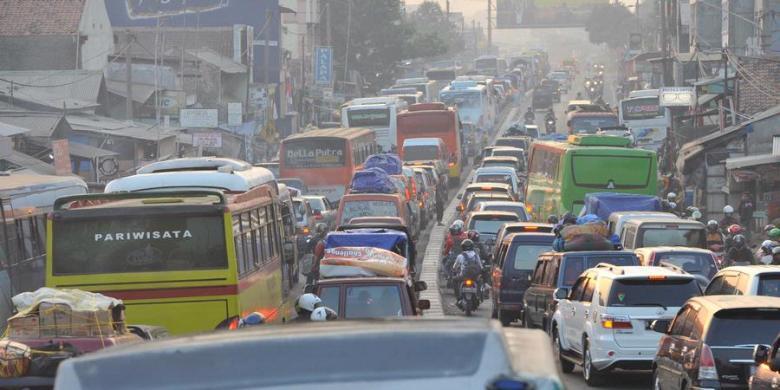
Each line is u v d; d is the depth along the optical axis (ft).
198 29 544.21
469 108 561.43
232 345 24.38
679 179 344.08
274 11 558.97
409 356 23.63
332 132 356.18
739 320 88.02
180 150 347.56
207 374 23.35
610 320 109.40
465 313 179.52
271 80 567.18
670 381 95.40
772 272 108.47
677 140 408.87
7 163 276.82
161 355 24.20
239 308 108.99
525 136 513.86
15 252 132.26
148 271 108.68
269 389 22.84
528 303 150.30
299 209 263.70
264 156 504.43
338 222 245.65
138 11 545.03
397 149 442.91
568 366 127.24
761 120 312.29
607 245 152.05
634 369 108.99
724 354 87.45
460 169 465.47
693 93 411.95
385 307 108.68
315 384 22.88
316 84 637.71
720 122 368.68
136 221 108.88
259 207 129.08
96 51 436.76
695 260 147.33
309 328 25.62
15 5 433.07
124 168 345.10
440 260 253.65
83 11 430.20
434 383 22.98
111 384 23.35
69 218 108.58
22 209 135.95
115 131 345.31
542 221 288.10
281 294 142.20
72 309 83.20
